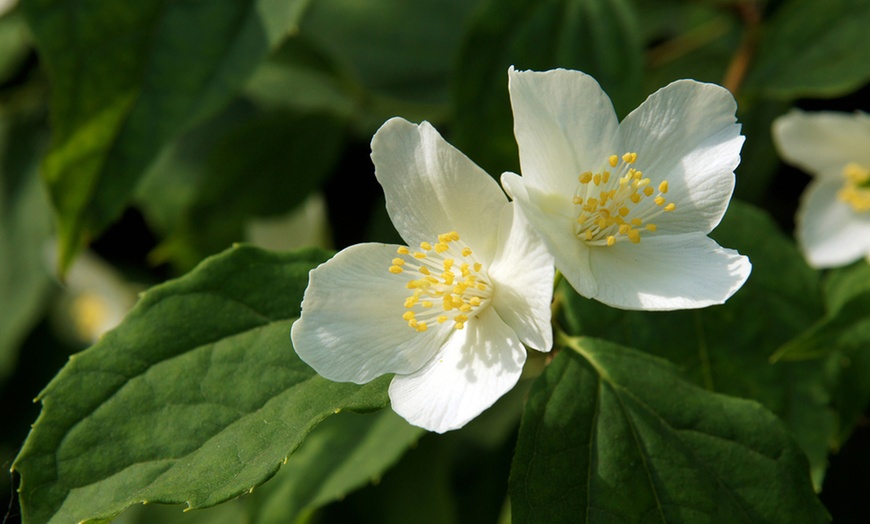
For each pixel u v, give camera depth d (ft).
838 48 1.11
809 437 0.99
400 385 0.90
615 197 0.93
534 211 0.90
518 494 0.90
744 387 1.00
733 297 1.01
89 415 0.91
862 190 1.14
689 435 0.91
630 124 0.93
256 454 0.88
